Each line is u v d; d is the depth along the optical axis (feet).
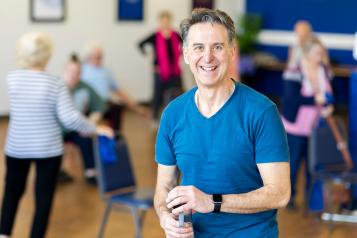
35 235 14.24
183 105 8.19
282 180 7.79
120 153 15.56
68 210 19.45
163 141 8.43
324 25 40.57
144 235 17.31
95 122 21.45
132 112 37.50
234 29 7.82
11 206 14.44
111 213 19.24
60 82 14.21
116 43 38.27
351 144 19.89
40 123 14.07
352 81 19.79
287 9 42.19
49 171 14.25
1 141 28.40
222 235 8.05
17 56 14.29
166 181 8.59
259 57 42.14
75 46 36.24
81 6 36.19
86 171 22.27
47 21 34.68
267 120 7.78
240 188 7.97
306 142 19.86
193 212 8.28
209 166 7.95
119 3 37.88
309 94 19.61
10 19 33.14
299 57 21.06
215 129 7.90
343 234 18.25
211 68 7.67
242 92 7.97
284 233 18.03
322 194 19.63
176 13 41.09
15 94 14.07
